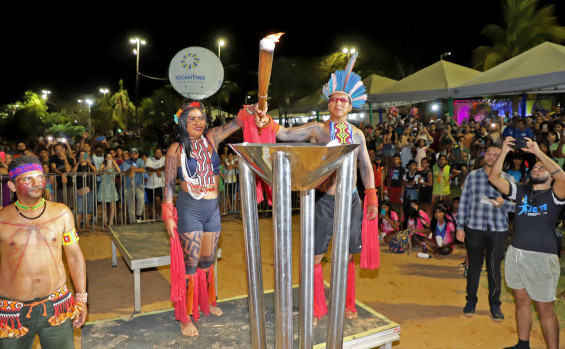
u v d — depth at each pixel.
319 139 3.18
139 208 9.59
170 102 32.88
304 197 1.40
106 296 5.71
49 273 2.65
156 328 3.49
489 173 4.32
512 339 4.49
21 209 2.61
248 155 1.39
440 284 6.12
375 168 10.03
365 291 5.86
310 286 1.41
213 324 3.56
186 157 3.36
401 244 7.59
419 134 13.77
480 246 4.91
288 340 1.40
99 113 52.59
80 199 9.09
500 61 25.72
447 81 12.09
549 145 8.87
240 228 9.41
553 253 3.63
